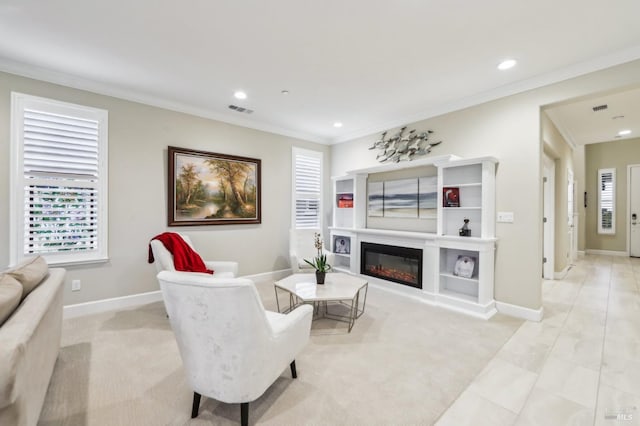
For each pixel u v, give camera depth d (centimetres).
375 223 475
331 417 164
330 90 338
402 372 208
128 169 342
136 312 322
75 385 191
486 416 165
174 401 177
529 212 308
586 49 249
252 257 455
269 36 234
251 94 350
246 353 145
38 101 289
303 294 275
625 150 688
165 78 308
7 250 276
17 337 113
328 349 242
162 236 314
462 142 363
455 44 244
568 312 328
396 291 398
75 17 210
